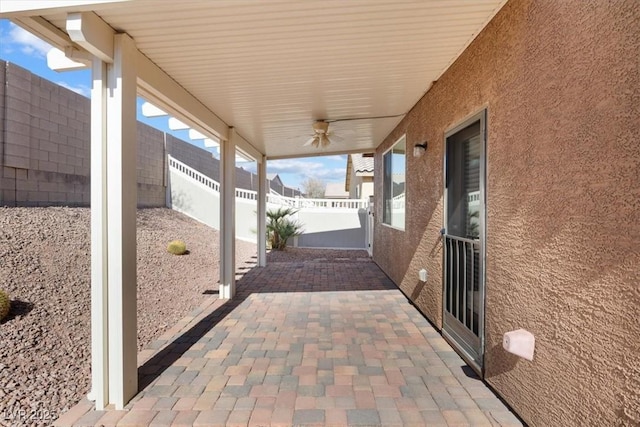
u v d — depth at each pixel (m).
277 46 3.29
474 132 3.49
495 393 2.96
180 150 15.58
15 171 7.62
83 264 6.20
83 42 2.59
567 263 2.09
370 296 6.23
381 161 8.65
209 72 3.85
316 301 5.91
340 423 2.57
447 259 4.16
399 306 5.60
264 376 3.29
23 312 4.27
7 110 7.38
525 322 2.51
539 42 2.35
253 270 8.80
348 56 3.55
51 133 8.40
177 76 3.95
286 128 6.59
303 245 14.52
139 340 4.20
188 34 3.01
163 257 8.48
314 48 3.34
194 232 11.84
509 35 2.70
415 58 3.67
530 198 2.46
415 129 5.35
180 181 14.27
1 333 3.77
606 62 1.81
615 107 1.75
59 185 8.64
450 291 4.05
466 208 3.71
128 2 2.45
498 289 2.90
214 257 9.59
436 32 3.14
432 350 3.88
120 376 2.82
